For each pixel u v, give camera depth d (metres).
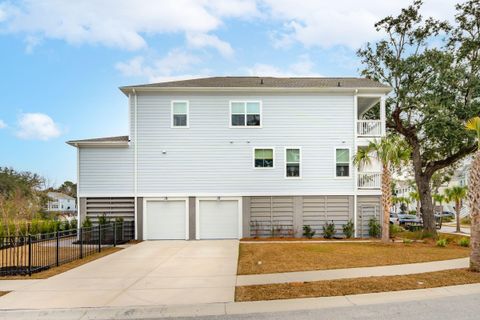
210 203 19.78
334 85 20.48
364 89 19.98
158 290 8.18
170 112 19.72
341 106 20.17
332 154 20.03
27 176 50.78
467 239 17.17
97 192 19.41
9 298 7.57
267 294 7.72
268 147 19.92
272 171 19.88
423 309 6.59
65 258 12.72
